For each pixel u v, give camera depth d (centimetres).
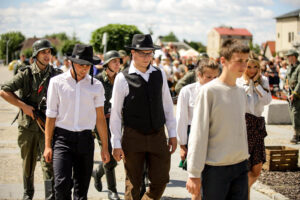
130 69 371
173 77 1484
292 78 827
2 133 852
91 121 362
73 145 350
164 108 395
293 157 617
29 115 395
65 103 352
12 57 8812
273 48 7112
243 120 296
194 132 289
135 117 365
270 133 935
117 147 365
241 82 398
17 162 619
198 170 287
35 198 458
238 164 295
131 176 372
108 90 474
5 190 481
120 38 3662
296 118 817
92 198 468
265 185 528
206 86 290
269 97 399
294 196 483
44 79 403
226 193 294
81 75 355
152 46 367
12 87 393
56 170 339
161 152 370
